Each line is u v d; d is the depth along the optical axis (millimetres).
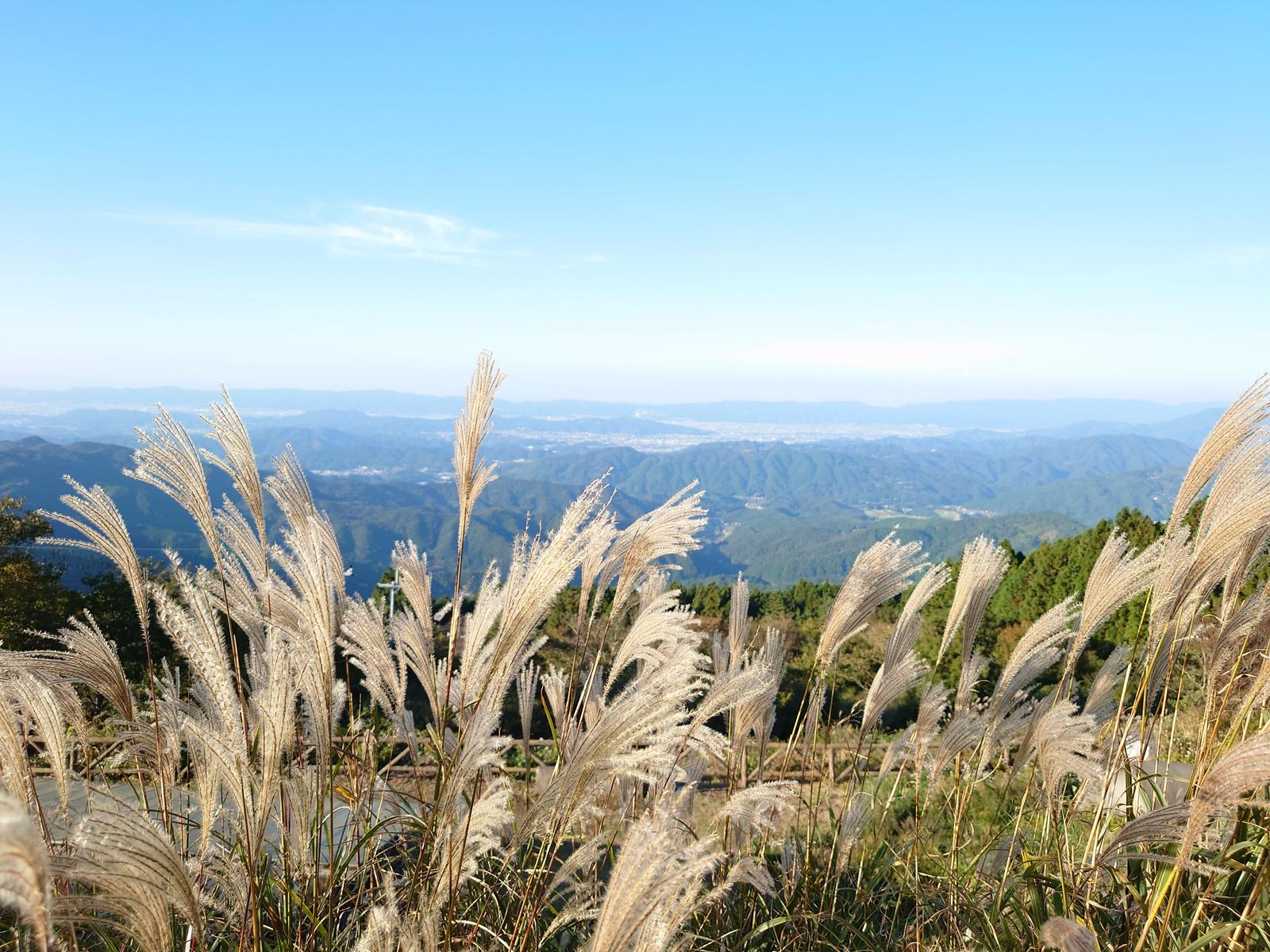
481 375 1891
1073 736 2322
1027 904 2430
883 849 3084
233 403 2025
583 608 2422
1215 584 2512
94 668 1896
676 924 1325
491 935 2080
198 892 1543
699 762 2742
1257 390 2252
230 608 2084
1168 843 2016
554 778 1634
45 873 827
